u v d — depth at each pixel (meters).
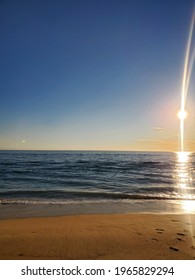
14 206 11.77
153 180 25.67
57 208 11.52
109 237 6.59
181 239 6.45
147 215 9.83
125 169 38.38
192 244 6.06
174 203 13.21
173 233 7.03
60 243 6.05
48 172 31.97
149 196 15.30
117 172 33.69
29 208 11.39
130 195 15.55
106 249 5.67
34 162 52.53
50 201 13.45
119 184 22.30
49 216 9.84
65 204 12.50
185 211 11.26
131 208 11.80
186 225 8.06
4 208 11.30
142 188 19.97
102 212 10.83
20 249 5.62
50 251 5.52
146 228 7.61
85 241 6.22
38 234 6.83
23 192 16.53
